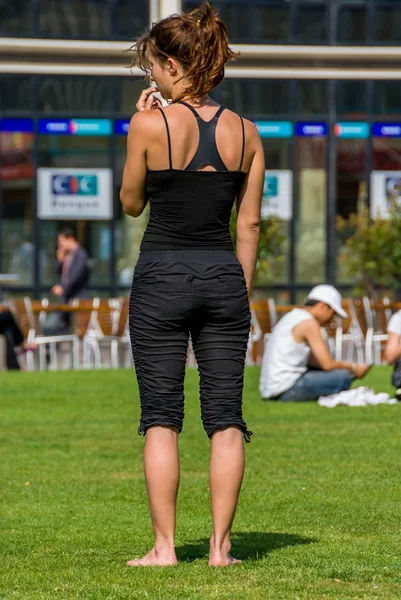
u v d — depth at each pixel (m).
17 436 22.48
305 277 59.47
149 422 11.38
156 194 11.36
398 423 23.64
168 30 11.49
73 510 15.38
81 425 24.25
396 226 50.34
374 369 38.78
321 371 27.92
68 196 57.94
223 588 10.42
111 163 58.28
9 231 57.62
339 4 59.84
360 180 59.84
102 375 36.94
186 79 11.47
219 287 11.29
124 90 58.41
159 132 11.25
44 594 10.44
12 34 57.50
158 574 11.01
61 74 57.94
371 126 59.94
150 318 11.29
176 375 11.38
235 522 14.26
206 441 21.56
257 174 11.66
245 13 59.34
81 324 45.75
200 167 11.30
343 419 24.36
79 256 51.09
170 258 11.29
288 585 10.56
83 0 58.09
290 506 15.30
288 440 21.30
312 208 59.53
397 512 14.82
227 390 11.43
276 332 28.09
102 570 11.44
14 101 57.66
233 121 11.52
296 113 59.53
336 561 11.74
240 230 11.77
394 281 51.25
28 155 57.69
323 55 59.62
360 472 17.91
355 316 44.06
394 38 60.25
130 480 17.70
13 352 43.28
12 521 14.66
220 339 11.41
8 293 57.50
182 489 16.66
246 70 59.38
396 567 11.45
